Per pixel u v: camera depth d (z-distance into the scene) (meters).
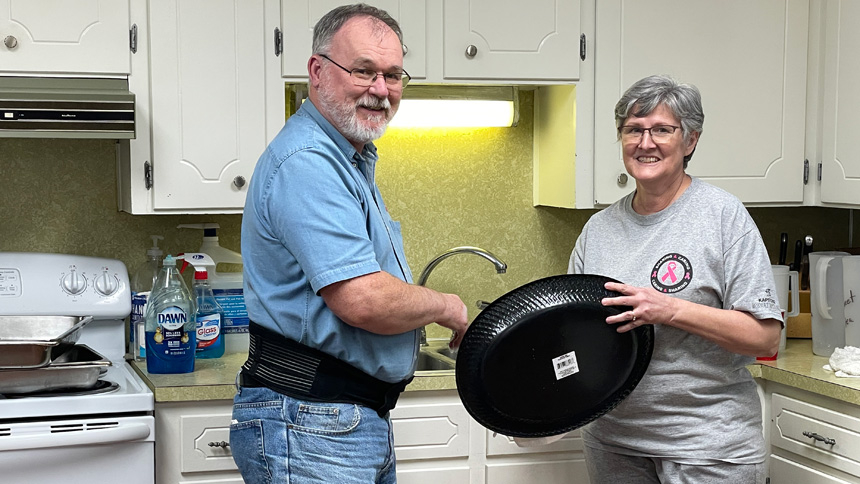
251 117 2.50
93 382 2.18
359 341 1.67
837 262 2.52
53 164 2.67
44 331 2.39
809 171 2.83
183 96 2.45
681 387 1.95
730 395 1.98
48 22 2.35
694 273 1.93
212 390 2.23
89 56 2.38
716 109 2.76
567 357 1.83
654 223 2.00
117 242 2.72
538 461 2.46
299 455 1.67
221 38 2.46
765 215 3.18
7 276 2.49
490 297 3.01
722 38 2.75
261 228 1.67
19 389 2.11
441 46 2.59
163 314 2.33
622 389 1.92
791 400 2.39
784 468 2.42
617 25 2.69
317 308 1.64
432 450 2.39
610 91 2.70
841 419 2.21
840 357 2.36
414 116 2.77
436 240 2.97
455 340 1.87
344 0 2.54
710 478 1.96
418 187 2.94
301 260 1.60
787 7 2.79
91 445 2.11
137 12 2.40
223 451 2.26
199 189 2.47
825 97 2.77
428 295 1.69
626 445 2.03
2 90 2.25
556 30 2.65
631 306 1.83
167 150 2.44
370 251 1.61
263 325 1.71
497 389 1.80
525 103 2.98
